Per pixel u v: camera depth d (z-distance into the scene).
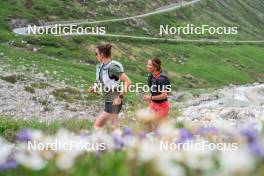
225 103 100.19
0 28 153.38
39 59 119.69
